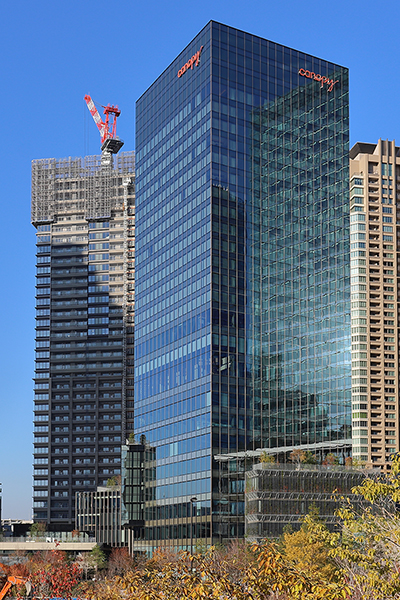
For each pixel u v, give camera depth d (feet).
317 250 534.78
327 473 418.51
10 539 630.74
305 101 552.82
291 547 267.59
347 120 577.02
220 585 84.33
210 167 490.08
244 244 495.82
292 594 86.69
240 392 471.62
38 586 220.84
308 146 546.26
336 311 532.32
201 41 518.37
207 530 440.45
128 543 577.02
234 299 482.28
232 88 510.17
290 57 549.13
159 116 575.38
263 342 491.31
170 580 95.86
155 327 548.31
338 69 579.07
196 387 478.18
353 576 95.14
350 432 515.91
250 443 467.52
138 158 607.78
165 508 498.69
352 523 101.35
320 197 545.85
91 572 523.29
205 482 449.89
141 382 562.66
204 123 503.20
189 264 506.07
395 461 99.40
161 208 557.74
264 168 517.55
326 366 518.78
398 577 87.92
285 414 488.85
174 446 497.05
